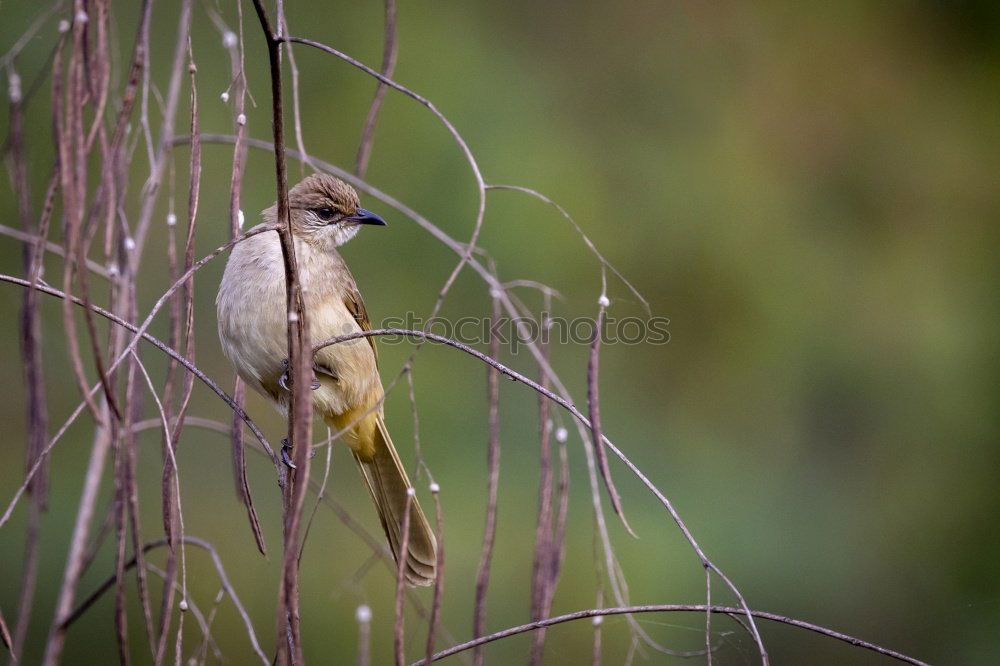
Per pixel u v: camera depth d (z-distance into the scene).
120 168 5.69
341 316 8.57
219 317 8.25
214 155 11.55
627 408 12.05
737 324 12.77
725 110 13.85
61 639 5.28
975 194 13.70
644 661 10.21
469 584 10.38
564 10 13.74
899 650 11.30
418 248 11.91
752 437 12.35
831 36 14.41
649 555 10.73
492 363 5.30
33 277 5.18
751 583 11.11
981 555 11.77
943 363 12.71
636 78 13.77
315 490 10.69
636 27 14.04
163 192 11.07
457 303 11.78
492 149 12.48
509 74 13.14
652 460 11.77
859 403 12.63
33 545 5.89
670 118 13.70
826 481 12.21
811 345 12.73
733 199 13.29
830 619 11.25
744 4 14.29
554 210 12.43
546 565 5.98
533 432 11.34
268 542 10.53
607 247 12.59
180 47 6.29
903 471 12.30
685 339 12.65
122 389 5.88
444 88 12.61
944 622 11.52
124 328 5.61
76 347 4.59
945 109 14.20
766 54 14.15
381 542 10.60
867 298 13.08
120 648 5.34
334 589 10.37
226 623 10.02
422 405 11.32
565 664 10.16
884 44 14.45
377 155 12.14
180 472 10.65
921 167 13.86
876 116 14.09
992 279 13.33
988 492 12.20
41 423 5.97
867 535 11.88
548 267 12.21
